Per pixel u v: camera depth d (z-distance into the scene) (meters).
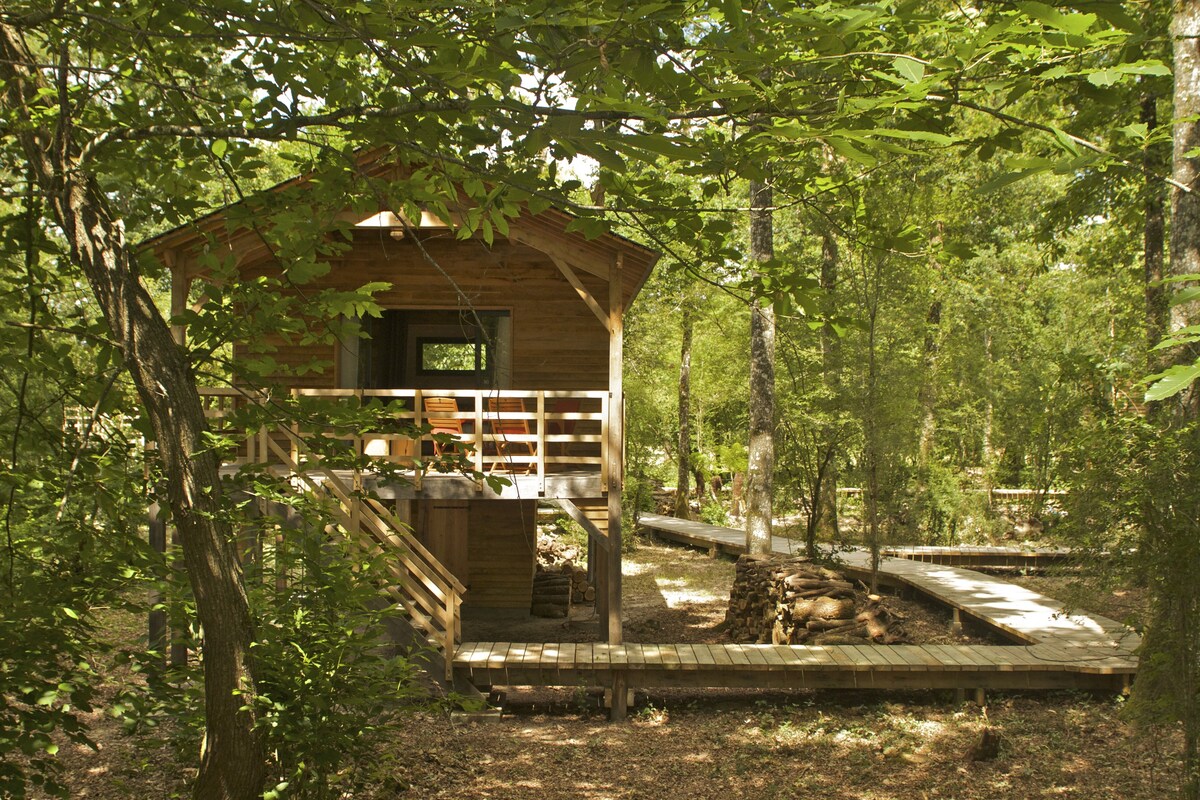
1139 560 5.61
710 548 19.94
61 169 3.66
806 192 4.30
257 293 4.13
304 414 4.08
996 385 22.78
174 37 3.23
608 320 9.56
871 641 9.43
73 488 3.92
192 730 4.38
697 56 2.79
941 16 3.14
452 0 2.38
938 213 13.24
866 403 12.73
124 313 3.77
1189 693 5.43
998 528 20.75
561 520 20.11
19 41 3.91
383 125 3.61
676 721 8.12
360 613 5.00
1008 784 6.39
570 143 2.38
